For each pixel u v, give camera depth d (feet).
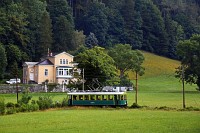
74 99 431.02
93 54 510.99
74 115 333.62
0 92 606.55
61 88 655.76
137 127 254.27
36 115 335.47
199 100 510.99
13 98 518.78
